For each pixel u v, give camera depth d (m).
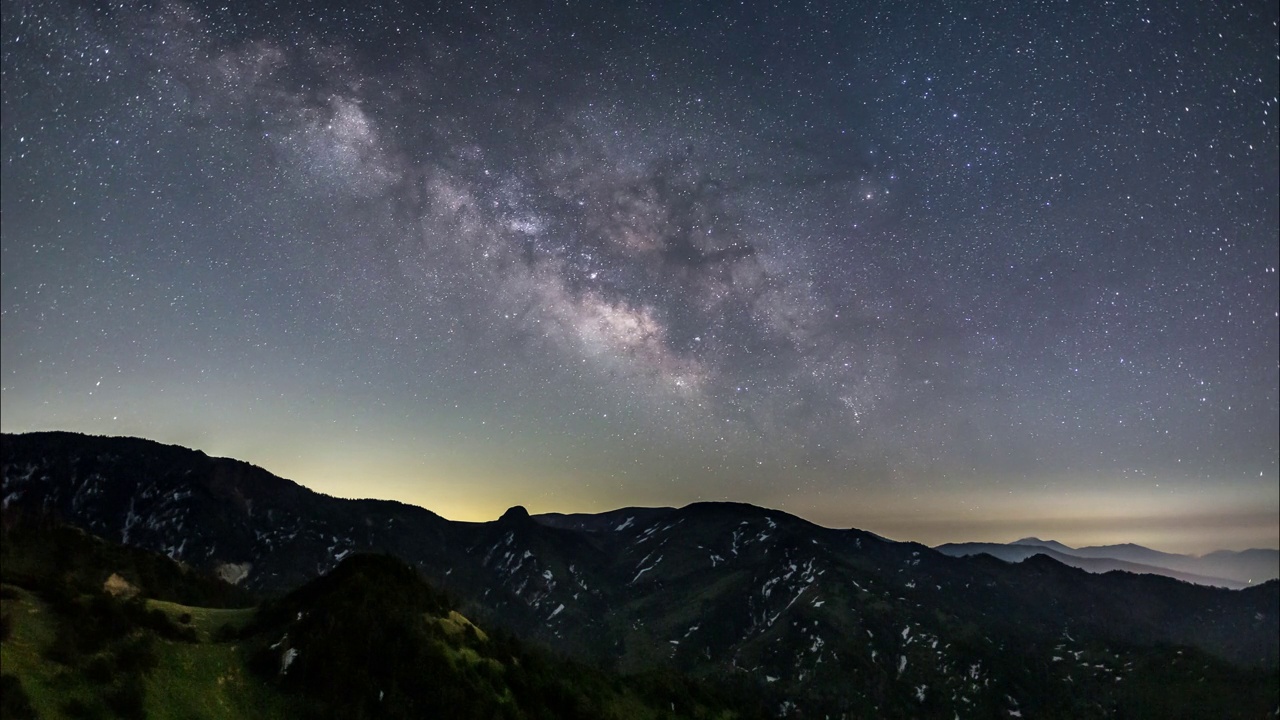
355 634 69.25
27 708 45.38
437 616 79.81
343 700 62.62
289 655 64.69
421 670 68.19
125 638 58.66
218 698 57.62
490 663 75.38
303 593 77.00
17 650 50.69
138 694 51.94
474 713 66.06
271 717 58.59
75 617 57.97
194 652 62.22
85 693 49.66
